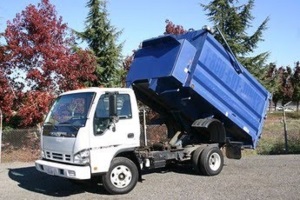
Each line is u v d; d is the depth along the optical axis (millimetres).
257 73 26047
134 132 9359
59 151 9023
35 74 15508
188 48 10289
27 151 15320
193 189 9328
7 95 15680
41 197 9094
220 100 11125
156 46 10750
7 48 15961
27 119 15195
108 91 9102
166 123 12398
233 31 26484
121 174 9102
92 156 8625
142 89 11148
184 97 10867
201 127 11070
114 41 21797
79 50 18172
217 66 10875
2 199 9023
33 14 15961
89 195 9125
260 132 12414
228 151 12180
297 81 54000
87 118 8688
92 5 21844
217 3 26516
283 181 9977
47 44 16156
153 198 8578
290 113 43969
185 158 11156
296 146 16938
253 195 8570
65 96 9633
